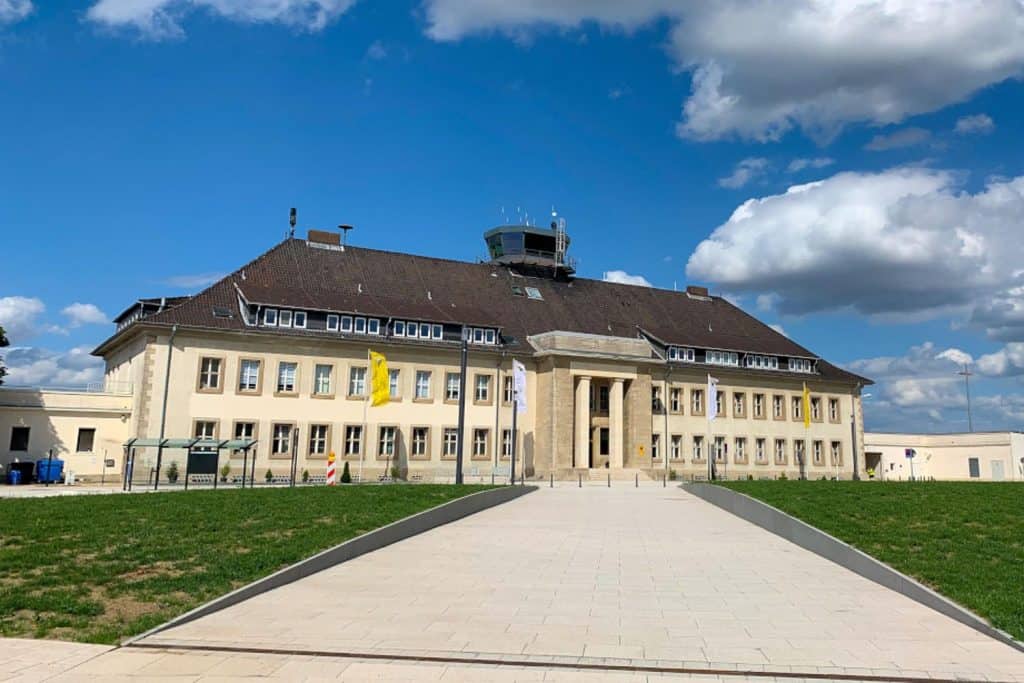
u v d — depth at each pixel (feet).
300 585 50.93
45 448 150.20
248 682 31.22
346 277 189.26
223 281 173.17
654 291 244.83
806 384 229.25
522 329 200.03
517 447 187.21
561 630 40.34
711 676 33.27
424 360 179.93
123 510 71.46
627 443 199.52
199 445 126.21
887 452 257.75
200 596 44.83
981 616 42.29
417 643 37.37
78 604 41.29
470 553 65.67
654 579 55.47
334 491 96.94
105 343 182.91
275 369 164.66
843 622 42.88
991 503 81.10
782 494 99.14
